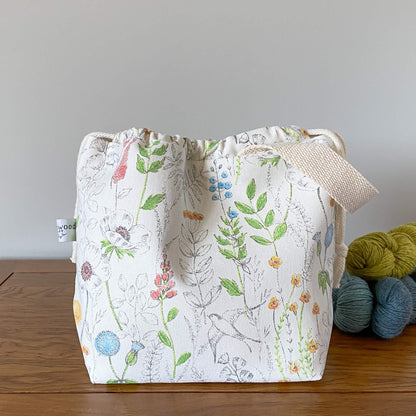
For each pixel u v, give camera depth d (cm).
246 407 41
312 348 45
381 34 78
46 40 75
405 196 83
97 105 77
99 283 45
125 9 75
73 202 80
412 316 58
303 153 46
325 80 79
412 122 81
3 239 81
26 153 78
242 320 44
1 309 62
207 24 76
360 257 56
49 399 42
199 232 46
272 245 46
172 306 44
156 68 77
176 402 42
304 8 77
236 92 78
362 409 41
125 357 44
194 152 50
